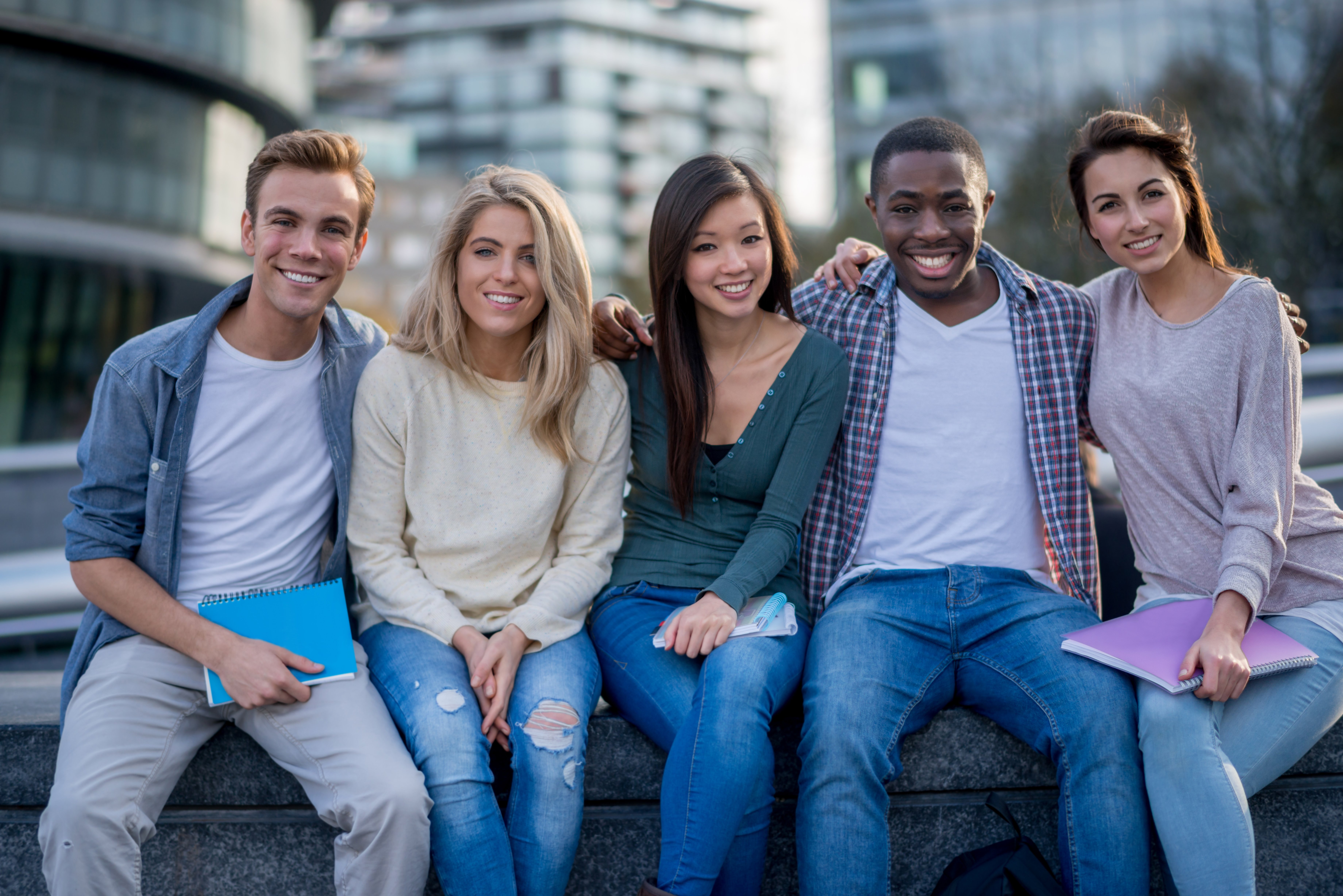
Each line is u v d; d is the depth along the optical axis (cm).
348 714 188
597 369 229
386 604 210
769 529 220
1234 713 193
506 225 213
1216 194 1423
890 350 237
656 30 7775
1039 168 1722
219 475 208
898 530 230
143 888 205
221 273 2441
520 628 204
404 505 219
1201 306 217
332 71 6328
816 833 185
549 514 219
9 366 2105
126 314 2327
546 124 7406
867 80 2306
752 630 202
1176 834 181
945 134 228
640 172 7600
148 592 195
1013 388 232
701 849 178
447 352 217
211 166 2397
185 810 204
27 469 754
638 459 235
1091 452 288
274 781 202
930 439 232
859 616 210
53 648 469
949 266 229
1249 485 199
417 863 179
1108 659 193
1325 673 194
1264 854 208
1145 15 1931
